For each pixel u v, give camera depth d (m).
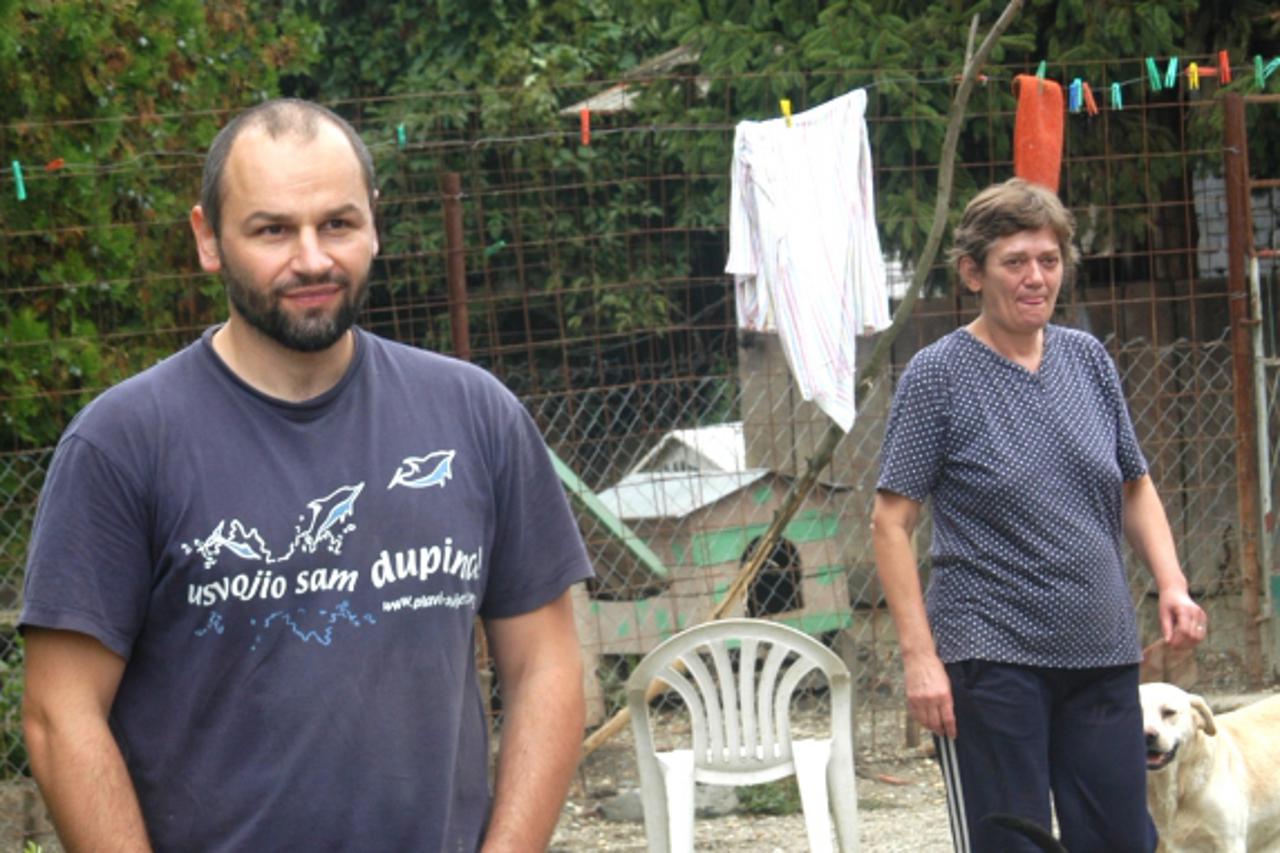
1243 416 9.20
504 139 8.59
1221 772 6.02
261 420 2.82
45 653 2.75
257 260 2.78
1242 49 10.60
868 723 9.41
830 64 9.94
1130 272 11.23
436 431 2.93
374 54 19.31
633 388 9.48
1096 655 4.73
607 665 10.02
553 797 3.04
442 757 2.85
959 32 10.02
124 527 2.75
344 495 2.81
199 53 10.29
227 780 2.76
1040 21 10.45
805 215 7.79
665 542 9.52
